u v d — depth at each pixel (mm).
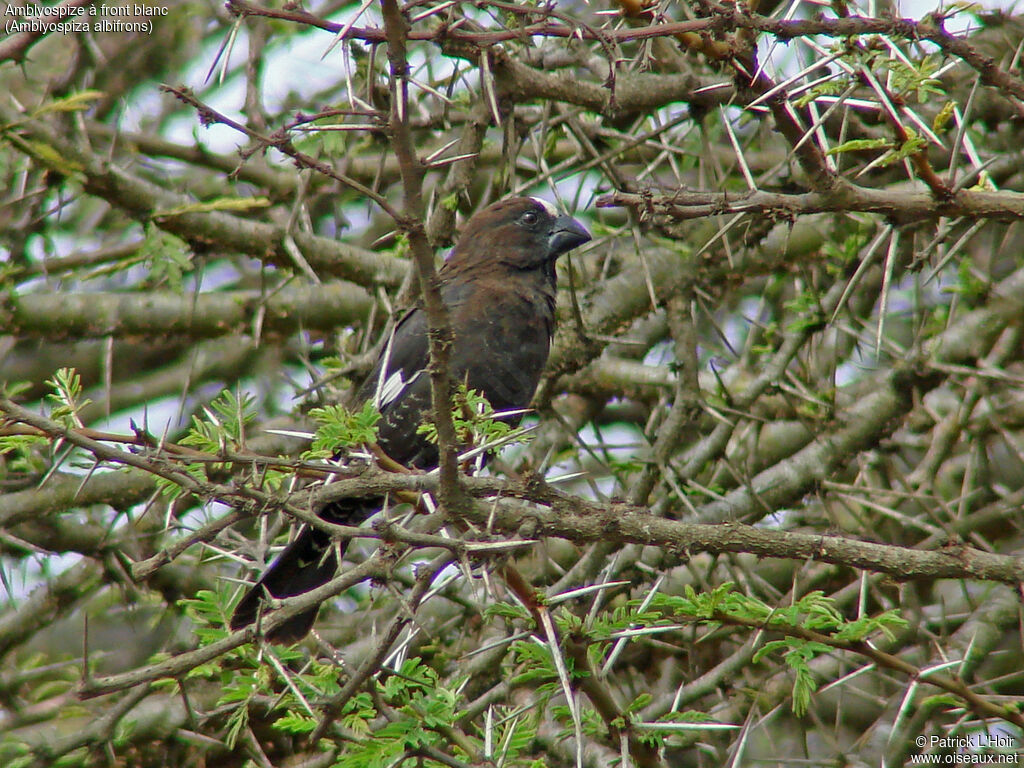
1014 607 9922
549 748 9359
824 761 9438
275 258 11219
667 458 10164
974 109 10914
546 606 6742
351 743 7090
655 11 7383
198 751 10359
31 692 11125
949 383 13242
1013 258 12812
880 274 12211
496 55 8656
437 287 5766
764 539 6719
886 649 9930
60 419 6422
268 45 13492
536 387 11336
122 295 11977
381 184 12508
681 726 6875
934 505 11320
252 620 8719
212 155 12578
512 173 9148
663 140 10766
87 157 10328
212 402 6547
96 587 11172
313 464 6359
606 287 11719
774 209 6891
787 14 6715
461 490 6426
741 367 12883
